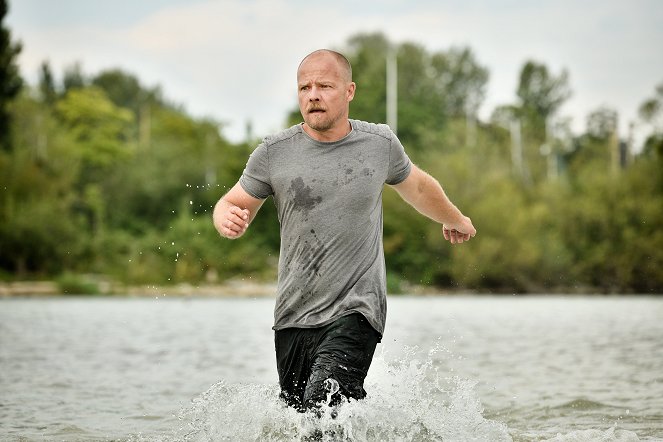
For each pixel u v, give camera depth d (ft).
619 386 43.75
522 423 33.71
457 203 232.32
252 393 28.60
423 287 222.28
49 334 80.94
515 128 296.92
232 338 75.72
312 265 26.25
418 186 28.04
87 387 44.52
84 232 242.78
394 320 98.89
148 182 297.94
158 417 35.37
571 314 116.26
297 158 26.45
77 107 371.35
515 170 264.11
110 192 300.81
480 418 30.35
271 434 26.30
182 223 222.48
